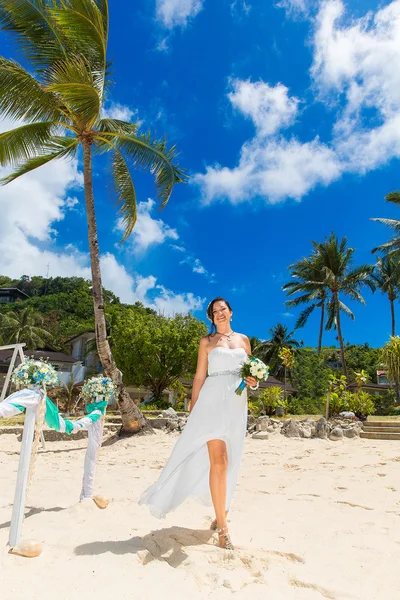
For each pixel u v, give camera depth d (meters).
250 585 2.49
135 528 3.57
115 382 12.37
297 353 33.44
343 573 2.78
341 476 6.70
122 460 8.86
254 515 4.33
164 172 13.82
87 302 70.31
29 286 83.62
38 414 3.26
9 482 6.21
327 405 14.45
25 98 11.15
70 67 10.39
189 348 26.70
